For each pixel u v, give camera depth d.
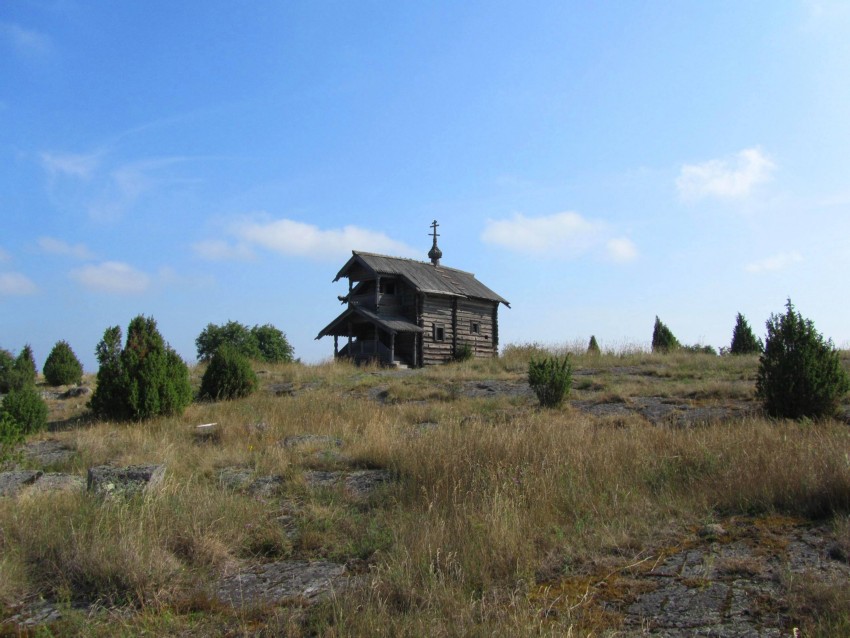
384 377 24.84
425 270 36.38
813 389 12.90
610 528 6.54
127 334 17.08
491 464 8.71
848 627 4.18
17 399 14.72
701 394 16.70
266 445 12.32
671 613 4.78
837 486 6.94
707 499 7.38
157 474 8.70
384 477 9.66
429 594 4.96
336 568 6.20
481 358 34.19
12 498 8.01
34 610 5.35
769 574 5.34
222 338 50.28
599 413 15.34
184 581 5.79
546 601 5.03
